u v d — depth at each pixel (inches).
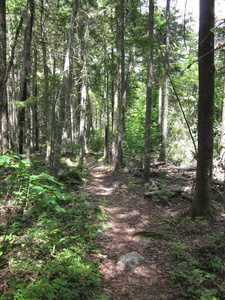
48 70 613.6
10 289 118.7
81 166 581.9
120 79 565.9
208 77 237.0
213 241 193.0
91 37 672.4
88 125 1198.3
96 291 138.9
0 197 225.5
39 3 598.9
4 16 301.6
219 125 544.4
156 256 187.2
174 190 350.6
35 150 873.5
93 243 201.5
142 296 141.8
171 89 682.8
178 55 646.5
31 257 154.9
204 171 248.5
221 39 247.4
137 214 296.8
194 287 145.3
